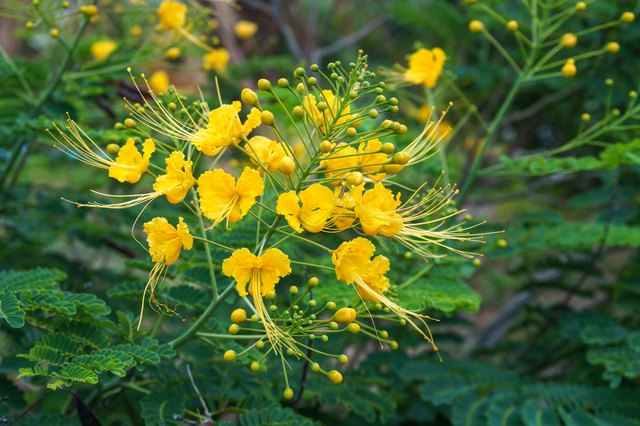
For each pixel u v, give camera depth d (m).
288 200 0.80
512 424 1.03
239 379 0.98
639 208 1.36
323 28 2.71
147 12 1.22
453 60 1.64
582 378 1.21
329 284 1.00
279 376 1.00
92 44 1.45
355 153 0.85
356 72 0.81
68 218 1.21
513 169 1.15
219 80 1.49
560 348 1.31
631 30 1.38
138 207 1.18
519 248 1.13
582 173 1.70
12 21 1.75
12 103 1.23
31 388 1.19
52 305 0.86
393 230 0.83
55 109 1.14
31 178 1.83
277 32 2.06
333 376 0.80
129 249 1.27
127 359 0.84
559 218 1.24
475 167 1.16
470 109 1.17
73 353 0.85
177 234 0.83
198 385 0.95
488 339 1.85
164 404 0.90
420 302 0.96
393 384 1.15
